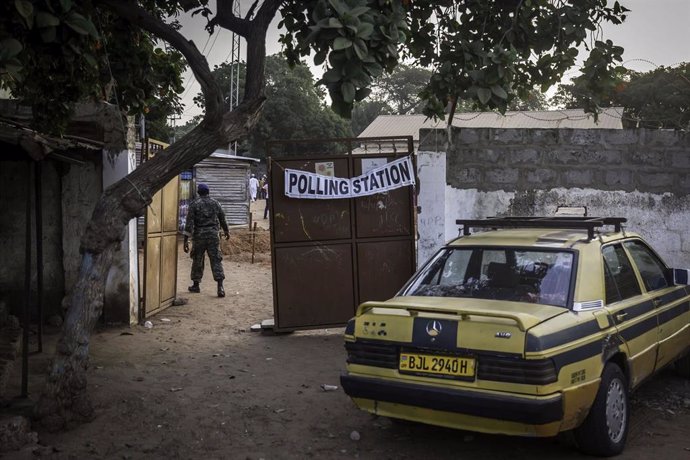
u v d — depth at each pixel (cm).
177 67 852
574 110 2598
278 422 549
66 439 497
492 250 521
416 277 539
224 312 1048
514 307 452
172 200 1063
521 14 725
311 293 870
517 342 407
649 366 541
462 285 505
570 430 466
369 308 483
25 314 566
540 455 474
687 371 661
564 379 412
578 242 509
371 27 448
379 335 458
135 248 938
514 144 867
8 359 669
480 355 421
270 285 1348
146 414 558
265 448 493
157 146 1019
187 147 552
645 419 550
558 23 690
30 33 512
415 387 438
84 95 772
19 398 561
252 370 709
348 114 469
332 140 864
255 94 590
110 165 895
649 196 861
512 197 869
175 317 995
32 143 524
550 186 870
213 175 2509
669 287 605
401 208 874
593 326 452
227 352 789
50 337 825
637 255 580
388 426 540
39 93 689
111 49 728
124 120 888
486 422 424
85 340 527
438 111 802
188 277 1445
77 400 523
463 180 869
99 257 532
